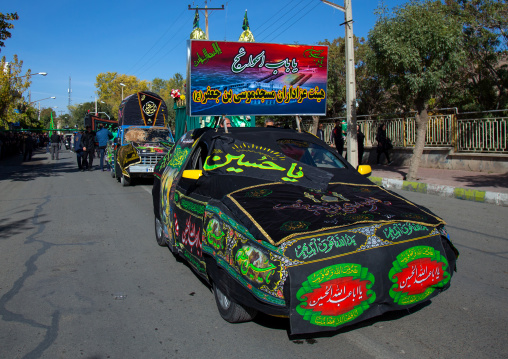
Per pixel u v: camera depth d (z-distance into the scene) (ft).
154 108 51.19
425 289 11.19
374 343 11.37
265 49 18.10
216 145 15.25
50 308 14.20
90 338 12.10
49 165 76.43
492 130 45.34
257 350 11.21
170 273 17.56
